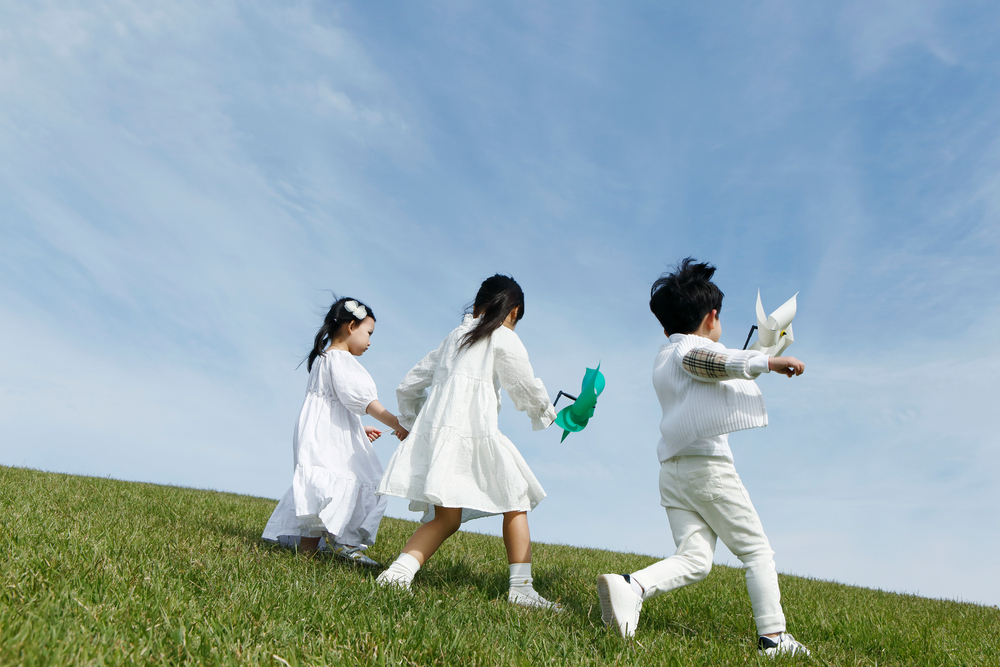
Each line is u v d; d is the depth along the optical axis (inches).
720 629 118.0
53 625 65.6
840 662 97.9
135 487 237.1
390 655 70.9
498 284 131.0
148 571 92.1
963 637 135.0
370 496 139.1
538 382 126.5
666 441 109.6
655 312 119.4
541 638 86.8
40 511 136.7
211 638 68.4
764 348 108.9
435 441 117.8
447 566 147.6
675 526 108.0
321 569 117.3
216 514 189.6
